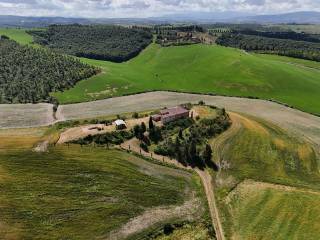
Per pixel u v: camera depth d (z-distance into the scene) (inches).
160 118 4808.1
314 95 7377.0
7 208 2970.0
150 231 2999.5
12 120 5713.6
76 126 4658.0
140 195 3385.8
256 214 3257.9
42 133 4542.3
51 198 3161.9
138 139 4308.6
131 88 7568.9
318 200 3479.3
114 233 2938.0
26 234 2783.0
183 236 2974.9
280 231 3031.5
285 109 6441.9
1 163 3518.7
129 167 3752.5
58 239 2797.7
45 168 3528.5
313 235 2970.0
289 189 3683.6
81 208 3117.6
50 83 7578.7
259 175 3932.1
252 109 6368.1
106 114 6023.6
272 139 4783.5
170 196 3447.3
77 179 3437.5
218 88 7677.2
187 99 6914.4
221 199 3489.2
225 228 3090.6
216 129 4731.8
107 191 3356.3
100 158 3811.5
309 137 5128.0
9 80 7696.9
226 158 4170.8
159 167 3865.7
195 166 3998.5
